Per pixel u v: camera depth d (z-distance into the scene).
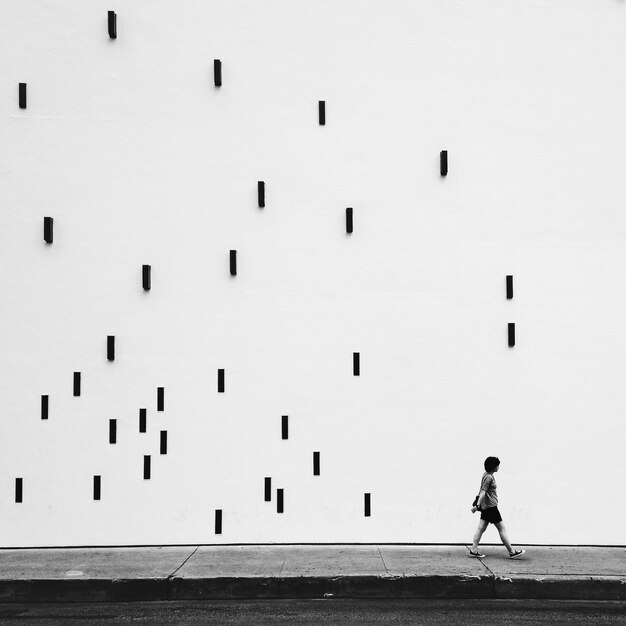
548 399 7.11
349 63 7.27
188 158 7.22
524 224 7.23
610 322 7.16
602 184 7.25
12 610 5.37
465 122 7.28
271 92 7.27
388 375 7.12
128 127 7.20
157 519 6.94
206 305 7.14
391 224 7.23
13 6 7.17
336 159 7.26
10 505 6.90
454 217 7.23
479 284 7.19
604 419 7.08
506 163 7.26
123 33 7.23
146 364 7.07
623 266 7.20
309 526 6.98
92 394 7.02
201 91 7.25
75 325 7.07
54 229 7.11
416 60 7.28
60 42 7.18
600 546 6.94
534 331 7.16
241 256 7.20
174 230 7.18
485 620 5.02
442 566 6.05
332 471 7.03
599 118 7.28
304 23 7.28
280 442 7.05
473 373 7.13
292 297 7.18
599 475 7.04
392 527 6.99
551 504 7.01
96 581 5.66
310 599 5.62
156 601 5.60
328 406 7.09
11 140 7.11
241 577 5.70
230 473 7.01
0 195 7.09
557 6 7.26
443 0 7.29
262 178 7.25
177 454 7.00
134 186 7.18
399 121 7.28
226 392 7.08
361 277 7.20
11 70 7.13
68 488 6.94
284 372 7.11
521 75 7.20
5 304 7.04
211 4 7.28
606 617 5.11
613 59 7.18
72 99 7.17
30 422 6.97
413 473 7.04
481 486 6.54
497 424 7.08
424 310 7.18
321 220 7.24
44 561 6.30
